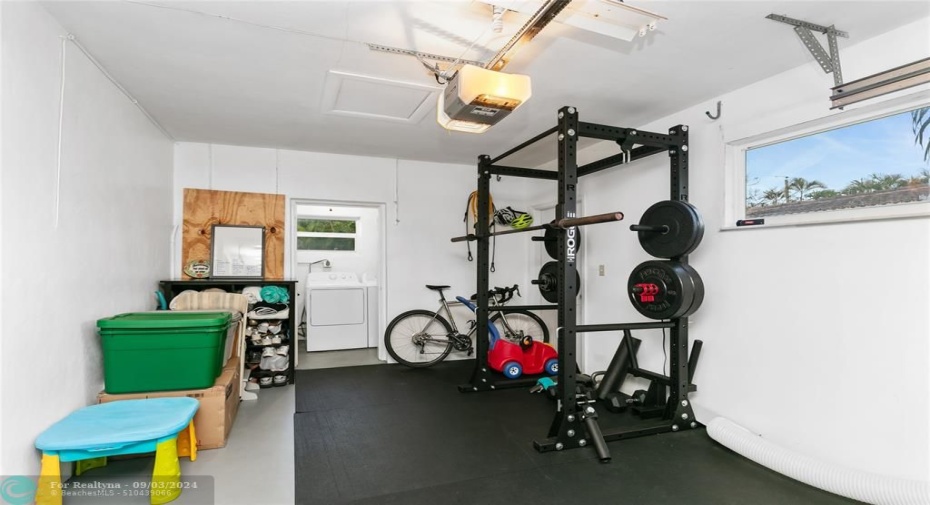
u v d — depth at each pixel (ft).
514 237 18.61
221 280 13.50
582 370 14.65
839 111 7.80
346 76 9.30
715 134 10.18
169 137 13.71
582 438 9.16
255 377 13.67
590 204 14.43
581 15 6.38
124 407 7.67
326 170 16.14
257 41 7.82
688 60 8.41
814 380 8.09
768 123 8.98
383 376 14.92
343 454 8.77
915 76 6.15
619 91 10.00
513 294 18.39
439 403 12.05
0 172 5.78
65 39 7.38
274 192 15.44
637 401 11.30
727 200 9.87
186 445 8.63
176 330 8.70
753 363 9.17
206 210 14.58
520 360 14.29
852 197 7.87
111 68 8.79
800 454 7.88
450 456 8.69
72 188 7.63
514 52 7.15
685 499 7.13
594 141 14.14
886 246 7.16
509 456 8.69
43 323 6.74
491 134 13.60
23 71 6.26
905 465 6.87
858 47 7.67
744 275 9.41
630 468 8.20
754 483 7.65
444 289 17.17
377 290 18.38
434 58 8.14
